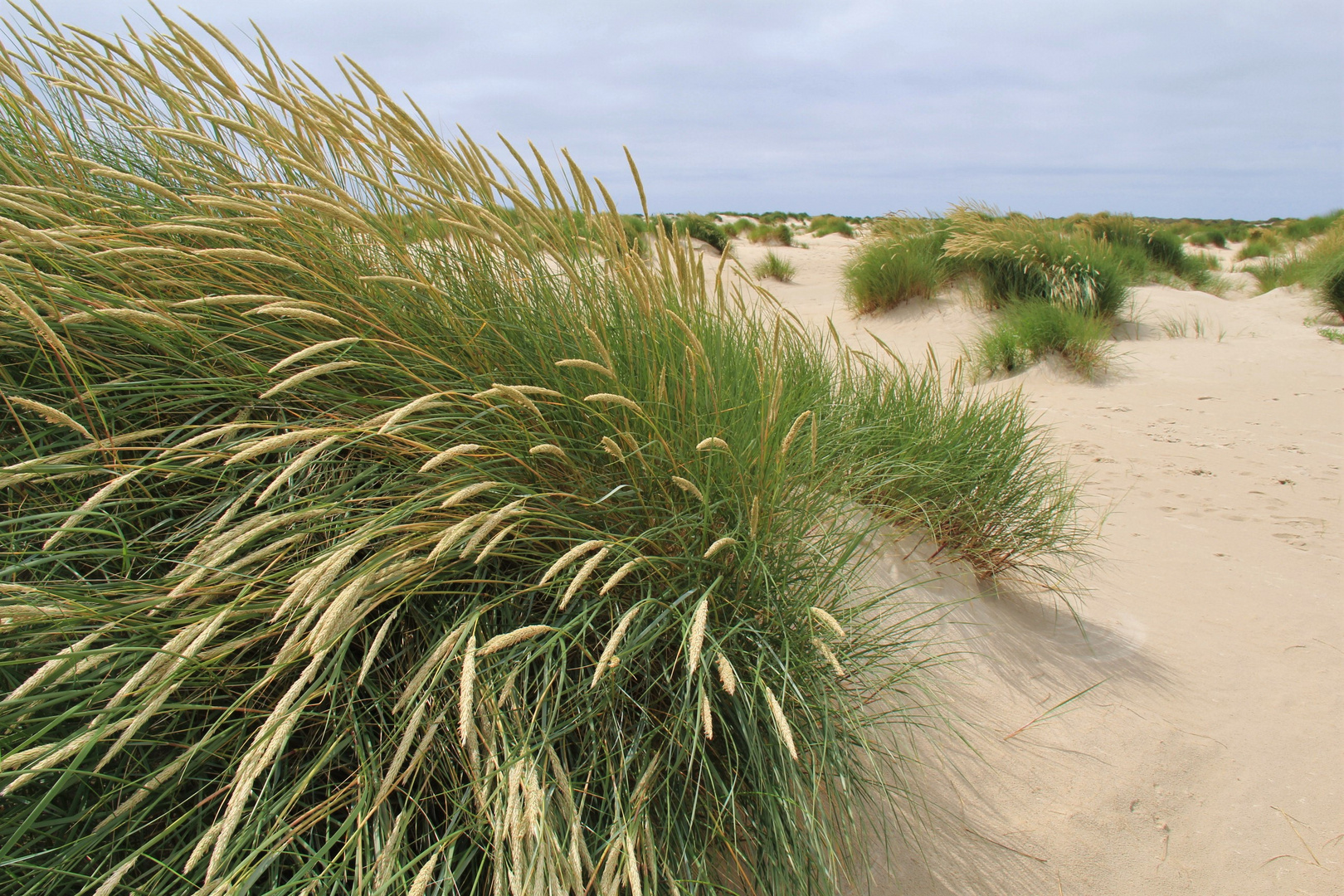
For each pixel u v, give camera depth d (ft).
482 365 6.46
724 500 6.18
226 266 6.05
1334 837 6.85
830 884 5.54
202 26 7.07
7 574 4.91
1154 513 14.60
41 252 5.37
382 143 7.02
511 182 7.23
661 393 6.31
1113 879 6.29
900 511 9.41
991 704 8.04
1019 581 10.74
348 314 5.89
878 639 6.86
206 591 4.52
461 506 5.55
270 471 5.60
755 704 5.48
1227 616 10.78
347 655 5.29
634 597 5.99
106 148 7.75
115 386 5.18
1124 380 24.97
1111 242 45.50
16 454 5.12
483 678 5.09
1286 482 16.21
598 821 4.98
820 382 11.32
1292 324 31.96
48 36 7.06
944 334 31.71
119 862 4.36
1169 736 8.03
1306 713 8.61
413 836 4.86
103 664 4.39
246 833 4.18
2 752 4.09
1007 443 10.79
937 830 6.44
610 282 7.39
